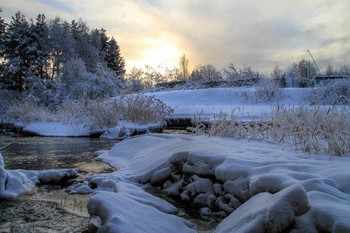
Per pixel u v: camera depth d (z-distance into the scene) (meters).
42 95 30.53
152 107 15.74
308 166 4.46
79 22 54.09
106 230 3.47
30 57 39.25
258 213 3.19
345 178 3.81
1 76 40.66
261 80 23.69
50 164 8.30
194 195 5.20
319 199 3.24
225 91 23.88
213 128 9.27
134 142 9.05
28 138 13.84
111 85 27.52
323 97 18.28
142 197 5.00
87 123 15.04
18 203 5.30
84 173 7.31
